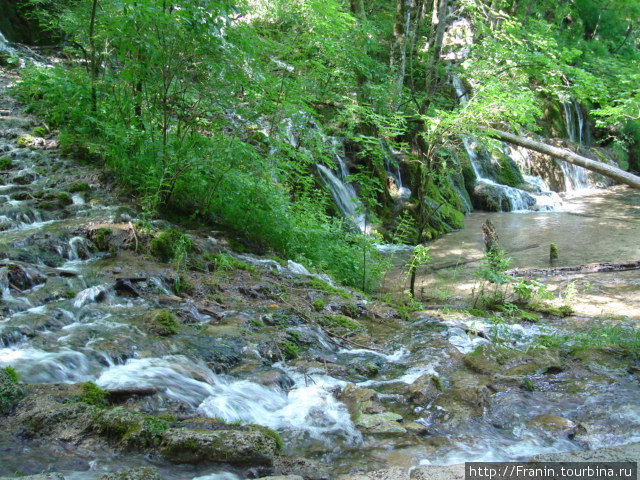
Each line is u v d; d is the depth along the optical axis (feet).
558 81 44.09
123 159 28.07
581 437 14.17
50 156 31.68
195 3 23.49
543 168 77.36
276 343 18.40
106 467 10.75
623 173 28.73
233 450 11.31
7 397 12.40
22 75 39.50
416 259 30.71
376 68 45.73
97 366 14.96
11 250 20.83
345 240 33.68
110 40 27.30
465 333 22.29
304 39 36.86
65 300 18.74
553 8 91.81
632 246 43.32
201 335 18.07
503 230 51.65
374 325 22.88
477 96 30.07
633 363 19.36
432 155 32.73
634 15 100.68
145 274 21.29
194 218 28.48
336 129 40.52
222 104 27.27
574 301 29.58
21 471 10.36
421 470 11.73
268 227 28.99
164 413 13.25
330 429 13.83
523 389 17.03
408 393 16.22
